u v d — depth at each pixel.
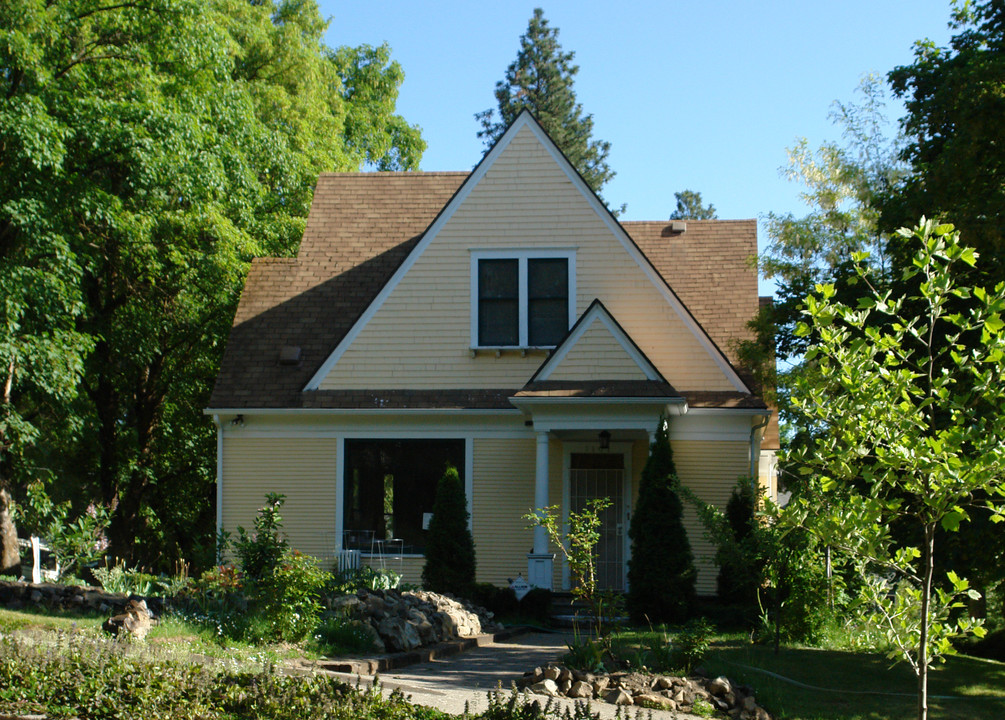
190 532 28.95
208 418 27.30
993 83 13.05
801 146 25.33
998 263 12.45
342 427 20.28
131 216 20.27
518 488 19.84
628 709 9.56
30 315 18.62
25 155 16.89
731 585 17.64
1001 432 6.57
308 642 11.69
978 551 11.93
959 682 11.59
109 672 8.27
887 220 15.02
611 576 19.70
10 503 22.58
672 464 16.66
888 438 6.93
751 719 9.47
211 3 31.42
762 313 19.69
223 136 22.30
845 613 14.14
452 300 20.31
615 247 20.16
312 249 23.28
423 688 10.05
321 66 38.03
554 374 18.59
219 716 7.64
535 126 20.58
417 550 19.88
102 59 20.69
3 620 11.79
